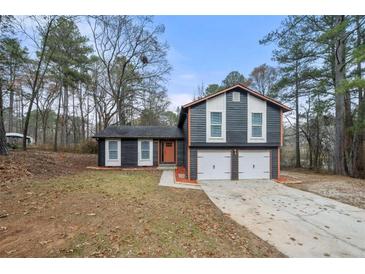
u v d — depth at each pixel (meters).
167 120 38.84
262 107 12.76
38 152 16.72
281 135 12.89
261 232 5.12
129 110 26.12
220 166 12.56
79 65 24.23
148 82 25.08
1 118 10.52
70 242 3.71
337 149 15.20
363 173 15.59
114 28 22.52
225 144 12.44
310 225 5.61
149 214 5.35
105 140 15.52
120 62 24.30
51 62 22.33
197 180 12.08
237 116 12.59
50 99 28.23
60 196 6.10
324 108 16.86
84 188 7.24
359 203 7.71
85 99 30.36
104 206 5.52
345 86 11.12
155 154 16.25
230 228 5.28
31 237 3.81
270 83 27.73
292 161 24.19
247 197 8.49
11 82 16.31
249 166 12.76
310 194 9.04
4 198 5.63
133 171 13.95
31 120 37.34
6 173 7.95
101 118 26.39
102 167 14.96
